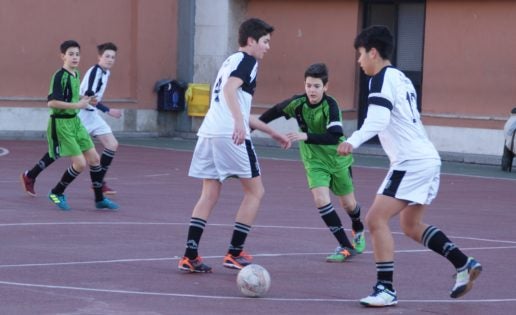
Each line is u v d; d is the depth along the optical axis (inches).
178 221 1072.8
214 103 780.6
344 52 2186.3
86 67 2256.4
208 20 2326.5
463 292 692.1
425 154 666.8
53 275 764.0
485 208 1283.2
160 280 757.3
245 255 811.4
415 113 672.4
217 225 1051.3
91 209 1143.6
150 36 2335.1
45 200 1207.6
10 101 2164.1
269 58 2273.6
